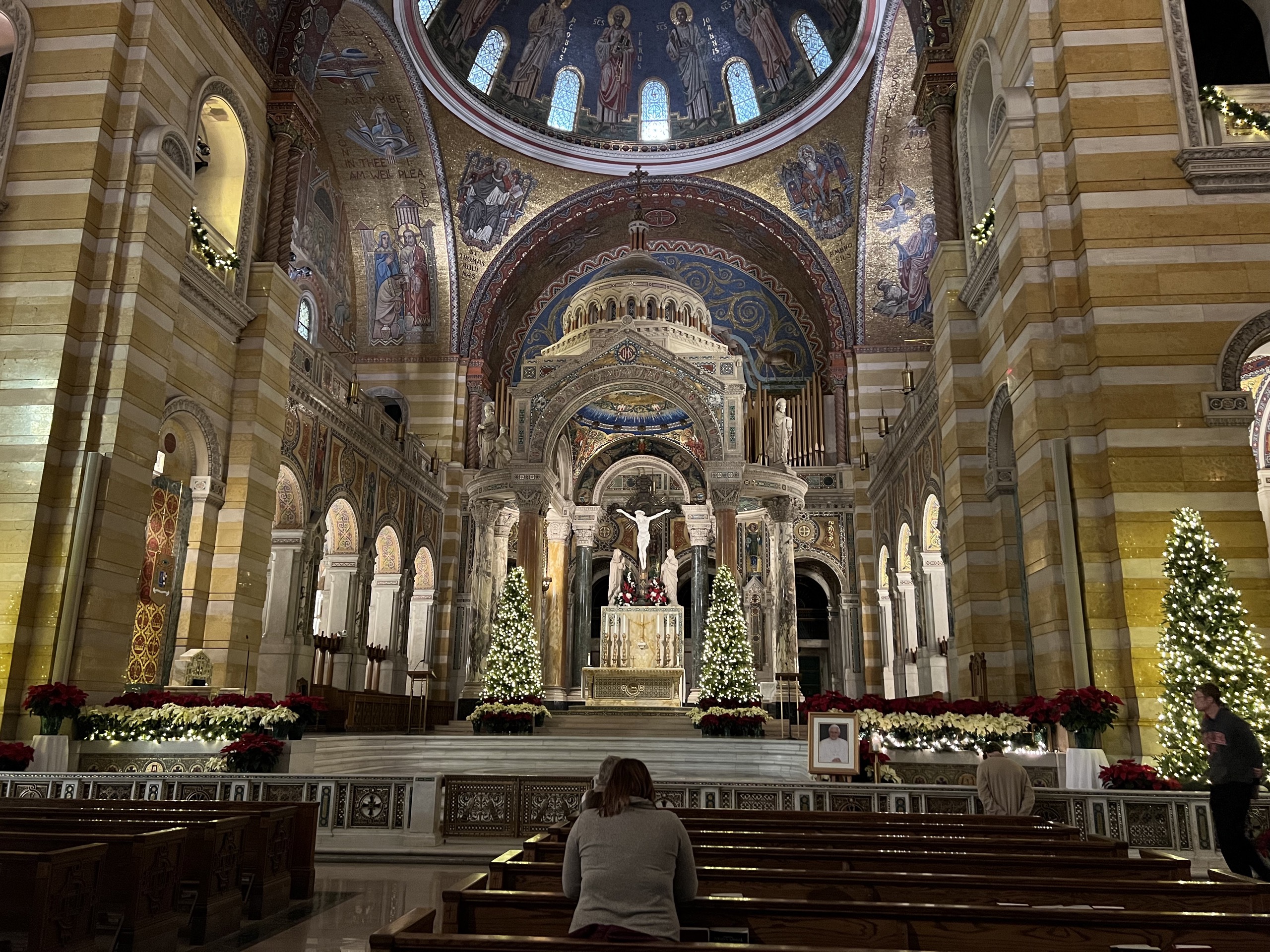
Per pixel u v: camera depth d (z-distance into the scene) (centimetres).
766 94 3406
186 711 1398
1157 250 1381
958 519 1780
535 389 2727
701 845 640
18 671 1376
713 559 3675
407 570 2989
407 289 3466
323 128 3147
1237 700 1128
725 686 2348
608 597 3628
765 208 3450
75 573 1417
